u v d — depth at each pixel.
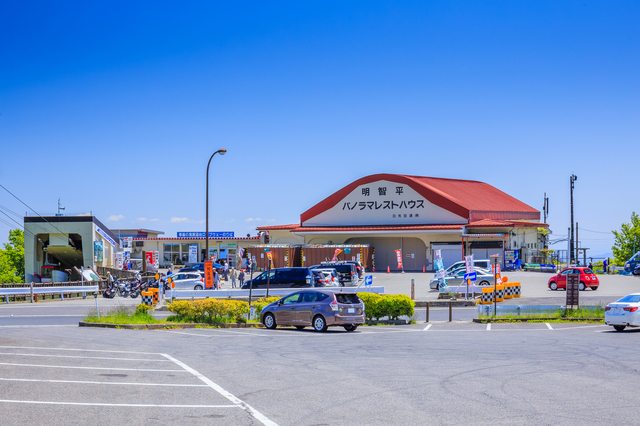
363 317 22.56
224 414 8.31
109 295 40.62
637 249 79.25
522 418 8.13
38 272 59.69
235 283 48.38
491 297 33.12
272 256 59.56
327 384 10.61
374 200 64.00
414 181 62.47
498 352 15.24
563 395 9.67
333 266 43.12
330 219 65.69
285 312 22.98
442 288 36.81
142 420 7.93
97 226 58.81
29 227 58.16
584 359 13.84
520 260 58.09
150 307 30.06
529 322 26.00
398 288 42.69
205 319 24.61
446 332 21.66
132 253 71.56
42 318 27.33
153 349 15.66
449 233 58.84
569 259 60.28
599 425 7.77
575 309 27.75
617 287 42.22
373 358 14.12
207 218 36.44
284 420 8.02
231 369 12.27
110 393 9.64
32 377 10.92
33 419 7.88
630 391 10.01
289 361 13.56
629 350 15.56
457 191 69.94
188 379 11.02
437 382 10.84
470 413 8.41
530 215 73.06
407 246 62.66
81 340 17.48
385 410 8.60
